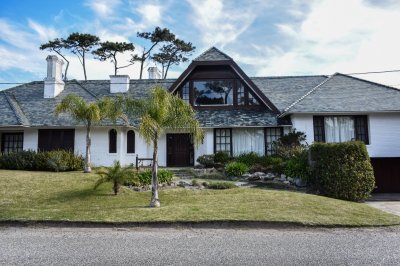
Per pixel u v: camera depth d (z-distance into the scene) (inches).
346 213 419.8
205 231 353.7
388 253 273.0
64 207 444.8
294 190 636.7
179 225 373.1
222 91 917.8
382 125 820.6
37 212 413.7
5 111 868.0
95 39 1775.3
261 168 745.0
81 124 849.5
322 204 464.1
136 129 887.7
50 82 960.9
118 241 311.1
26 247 290.5
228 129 884.0
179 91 920.3
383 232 351.6
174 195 535.5
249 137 880.3
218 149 878.4
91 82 1090.7
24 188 547.8
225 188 605.0
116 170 537.6
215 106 912.3
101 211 420.8
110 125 852.0
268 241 311.6
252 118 864.3
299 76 1072.2
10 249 284.2
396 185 855.1
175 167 868.0
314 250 281.6
